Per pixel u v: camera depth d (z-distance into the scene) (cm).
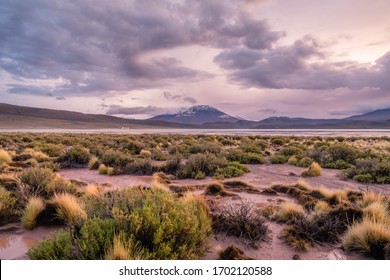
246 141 3188
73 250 410
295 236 531
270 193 897
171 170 1318
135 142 2370
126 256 368
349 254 482
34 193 741
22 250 485
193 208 520
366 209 608
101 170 1290
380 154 1744
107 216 495
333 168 1512
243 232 542
